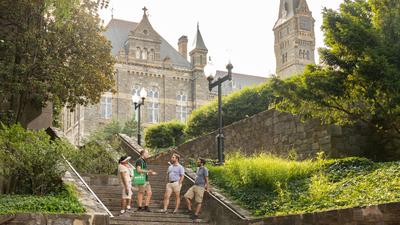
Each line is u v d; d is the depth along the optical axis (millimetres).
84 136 61094
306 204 11312
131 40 71438
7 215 9695
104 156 18547
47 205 10492
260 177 13633
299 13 108625
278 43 112438
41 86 17938
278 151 18688
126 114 68250
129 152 25406
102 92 21562
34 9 18453
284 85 15336
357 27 14109
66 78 18656
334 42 14836
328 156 15875
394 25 14133
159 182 16531
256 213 12273
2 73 17359
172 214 12961
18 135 12539
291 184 13211
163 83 72688
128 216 12289
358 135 16156
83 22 19750
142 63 71312
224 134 22750
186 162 19734
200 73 74375
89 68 19641
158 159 25922
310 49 108688
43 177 12117
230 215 12555
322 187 11680
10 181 12258
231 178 14492
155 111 71375
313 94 14711
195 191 13156
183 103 73562
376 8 15023
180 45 81375
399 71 13383
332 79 14398
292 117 18016
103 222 10453
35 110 20828
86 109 65312
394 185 10203
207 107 31219
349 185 11492
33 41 18172
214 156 23297
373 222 8828
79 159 17625
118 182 16312
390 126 14172
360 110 14945
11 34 18453
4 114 17922
